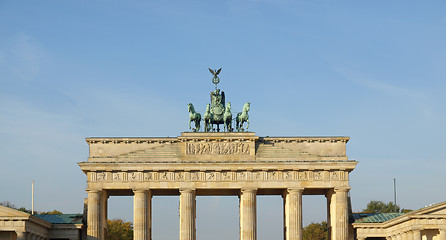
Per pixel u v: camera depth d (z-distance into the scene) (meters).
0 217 154.25
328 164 174.12
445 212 157.25
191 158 175.00
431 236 161.75
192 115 179.50
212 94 185.38
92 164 172.88
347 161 174.38
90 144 179.25
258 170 174.50
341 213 173.12
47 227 170.50
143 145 179.12
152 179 173.75
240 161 174.25
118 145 179.38
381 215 184.38
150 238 184.25
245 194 173.62
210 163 173.62
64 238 173.50
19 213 154.62
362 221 178.88
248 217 172.62
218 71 186.38
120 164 173.25
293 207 173.38
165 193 188.00
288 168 173.88
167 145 176.38
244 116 179.00
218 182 174.00
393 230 171.00
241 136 175.62
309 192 188.50
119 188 173.12
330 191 179.25
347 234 172.50
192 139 175.50
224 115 180.25
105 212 182.88
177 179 173.88
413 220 157.50
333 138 180.12
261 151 176.75
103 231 176.25
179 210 183.38
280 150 176.62
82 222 176.75
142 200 172.88
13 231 159.12
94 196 172.25
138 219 172.12
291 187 173.75
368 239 183.88
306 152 176.62
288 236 173.25
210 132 176.00
